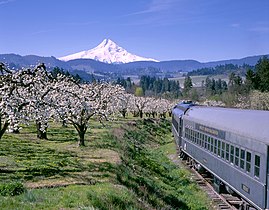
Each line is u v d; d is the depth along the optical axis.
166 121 89.62
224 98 121.12
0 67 21.23
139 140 51.53
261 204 16.66
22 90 22.95
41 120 24.89
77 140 38.28
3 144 33.44
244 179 19.02
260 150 16.95
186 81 193.75
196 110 34.25
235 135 20.73
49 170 23.47
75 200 17.16
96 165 25.56
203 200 24.73
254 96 91.75
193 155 32.62
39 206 15.99
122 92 65.69
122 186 21.09
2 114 21.22
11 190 17.55
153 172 31.33
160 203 22.20
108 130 46.25
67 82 37.28
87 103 33.44
